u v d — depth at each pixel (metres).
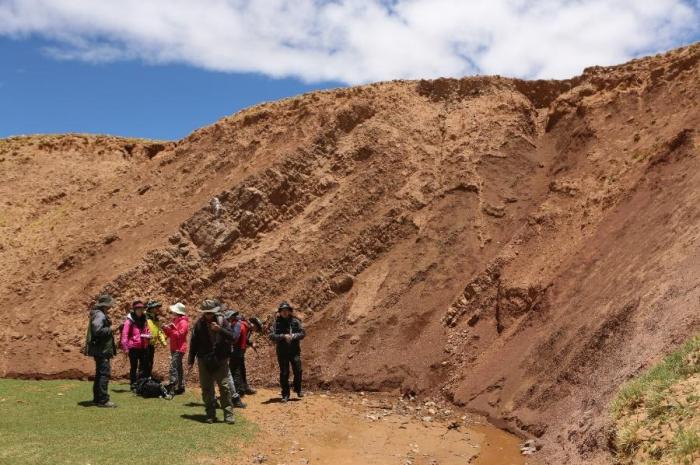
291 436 9.04
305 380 13.36
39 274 17.97
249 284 15.92
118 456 7.23
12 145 26.73
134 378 11.59
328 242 16.33
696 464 5.50
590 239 12.63
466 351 12.61
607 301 10.14
